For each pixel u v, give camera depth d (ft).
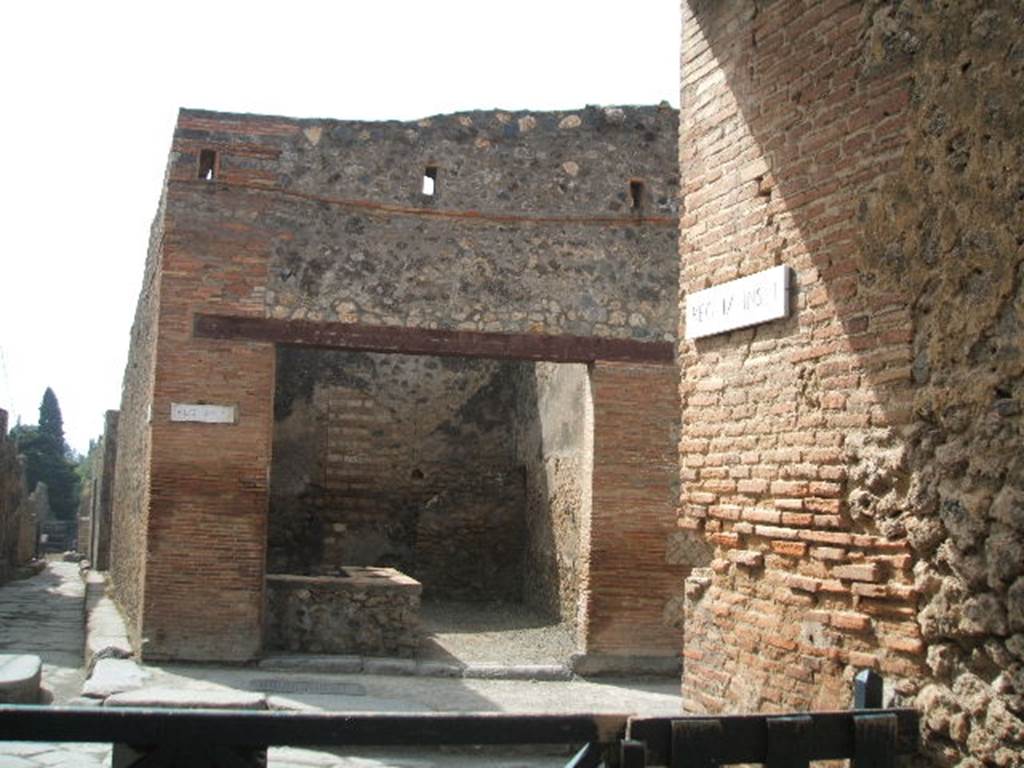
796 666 15.52
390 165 38.73
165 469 35.55
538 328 38.70
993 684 12.35
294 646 37.17
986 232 12.75
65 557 118.42
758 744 12.12
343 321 37.58
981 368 12.75
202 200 36.96
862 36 14.96
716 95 18.28
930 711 13.05
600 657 37.11
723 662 17.37
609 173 39.99
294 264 37.45
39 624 49.78
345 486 54.90
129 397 54.70
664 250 39.83
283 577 38.19
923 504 13.43
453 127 39.45
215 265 36.78
